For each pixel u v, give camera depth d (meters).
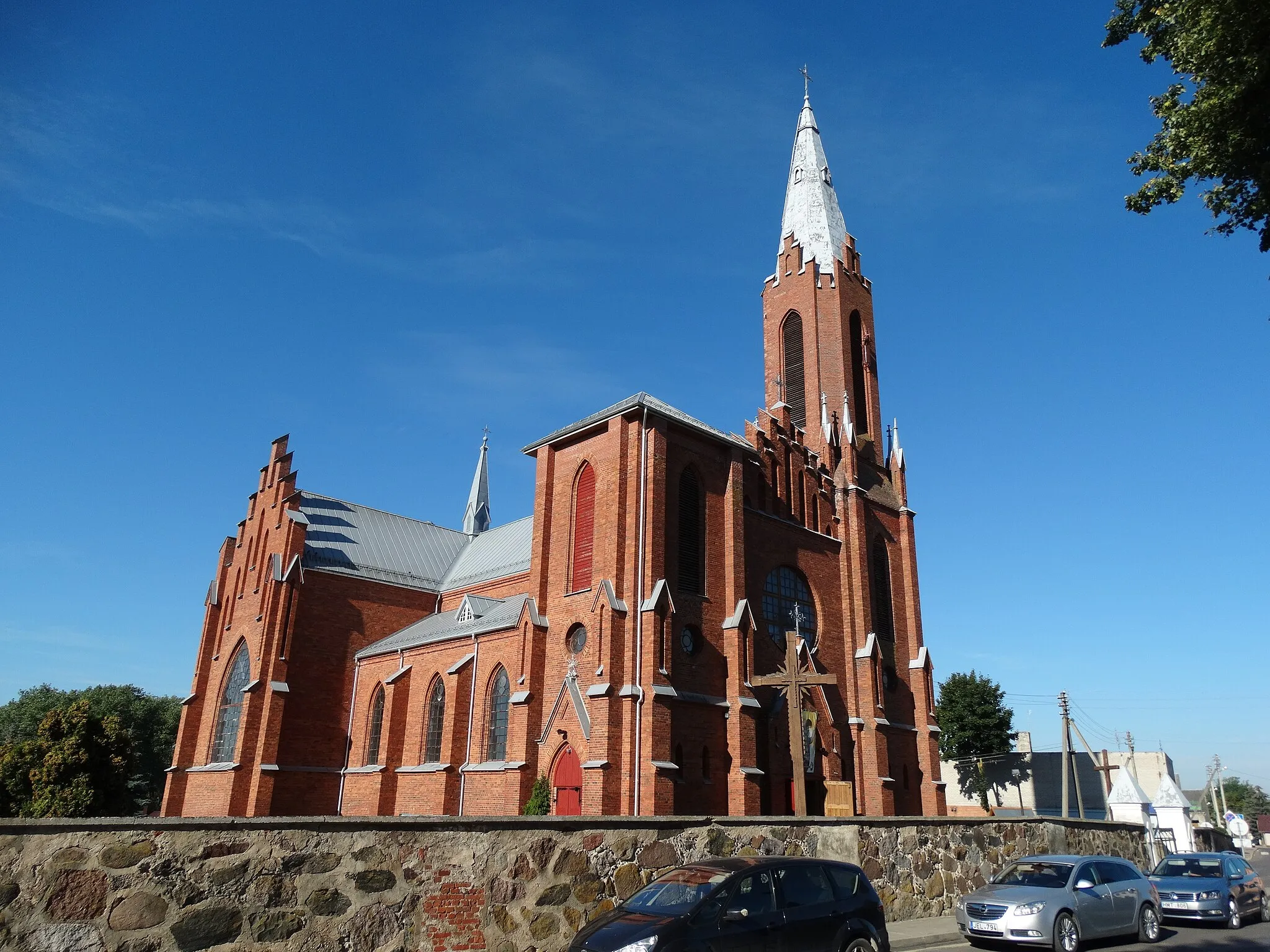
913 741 50.00
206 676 57.69
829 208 61.38
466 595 51.53
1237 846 76.38
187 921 12.49
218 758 53.97
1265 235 18.56
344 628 55.84
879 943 16.20
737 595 41.34
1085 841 33.88
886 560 53.50
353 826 14.37
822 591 48.06
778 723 41.62
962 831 27.16
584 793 35.03
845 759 45.75
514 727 39.62
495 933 15.59
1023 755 82.00
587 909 16.97
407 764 48.41
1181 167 18.69
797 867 16.11
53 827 11.78
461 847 15.55
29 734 84.00
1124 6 19.41
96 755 52.34
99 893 11.91
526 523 62.22
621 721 35.91
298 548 54.75
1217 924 27.05
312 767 51.50
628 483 39.78
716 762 38.31
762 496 46.41
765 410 49.41
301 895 13.59
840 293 57.69
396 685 49.78
